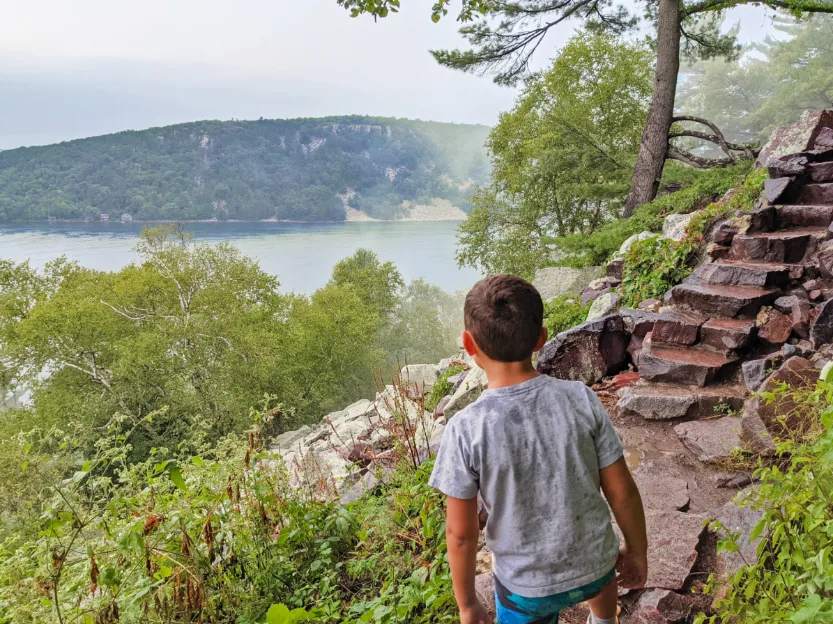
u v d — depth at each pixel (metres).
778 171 7.11
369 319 46.97
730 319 5.39
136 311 39.56
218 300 38.94
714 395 4.54
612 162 20.31
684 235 7.84
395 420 4.63
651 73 25.27
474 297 1.55
